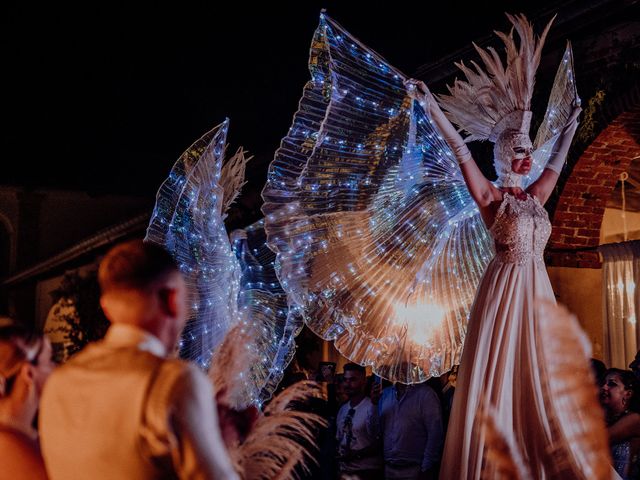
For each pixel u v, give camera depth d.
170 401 2.05
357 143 5.11
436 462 6.55
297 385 2.67
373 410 7.10
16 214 27.75
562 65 5.18
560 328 1.63
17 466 2.77
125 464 2.07
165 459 2.06
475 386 4.29
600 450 1.64
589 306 8.07
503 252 4.45
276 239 5.18
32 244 27.78
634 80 7.25
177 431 2.04
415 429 6.71
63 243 28.17
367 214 5.20
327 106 5.10
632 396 5.16
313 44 5.10
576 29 7.83
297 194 5.20
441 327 5.19
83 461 2.12
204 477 2.03
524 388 4.23
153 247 2.31
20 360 2.87
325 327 5.16
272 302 5.61
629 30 7.36
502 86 4.65
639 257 7.56
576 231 8.16
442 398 7.64
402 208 5.22
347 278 5.20
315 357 12.19
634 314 7.61
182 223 5.51
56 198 28.22
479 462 4.16
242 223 14.52
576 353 1.63
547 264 8.04
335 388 8.77
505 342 4.31
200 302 5.30
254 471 2.55
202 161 5.52
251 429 2.68
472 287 5.21
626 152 7.84
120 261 2.26
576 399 1.64
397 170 5.14
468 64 9.05
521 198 4.53
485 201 4.49
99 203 28.64
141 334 2.24
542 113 8.15
